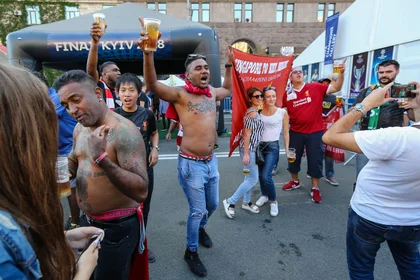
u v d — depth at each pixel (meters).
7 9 18.66
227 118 13.13
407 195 1.35
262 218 3.28
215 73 6.97
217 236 2.88
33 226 0.58
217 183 2.50
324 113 4.47
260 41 22.94
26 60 6.54
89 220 1.44
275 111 3.31
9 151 0.55
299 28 22.84
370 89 3.22
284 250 2.63
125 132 1.30
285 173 4.94
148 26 1.79
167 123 11.32
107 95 2.83
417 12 4.59
